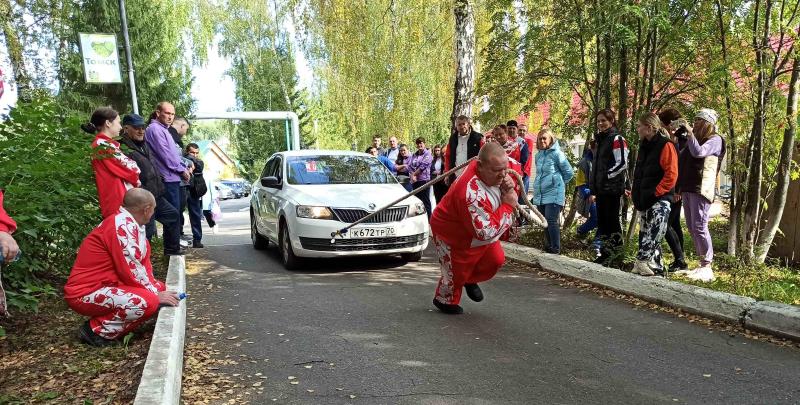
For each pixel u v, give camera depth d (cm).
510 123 855
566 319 500
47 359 386
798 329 425
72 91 2695
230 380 374
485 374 377
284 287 643
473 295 530
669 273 627
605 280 602
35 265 498
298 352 426
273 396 348
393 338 454
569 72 810
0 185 464
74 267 415
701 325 475
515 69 869
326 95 3061
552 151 720
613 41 704
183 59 3061
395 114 2030
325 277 695
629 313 515
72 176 538
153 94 2892
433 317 512
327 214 712
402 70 1942
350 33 1834
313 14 1894
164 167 712
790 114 659
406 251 743
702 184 605
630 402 333
